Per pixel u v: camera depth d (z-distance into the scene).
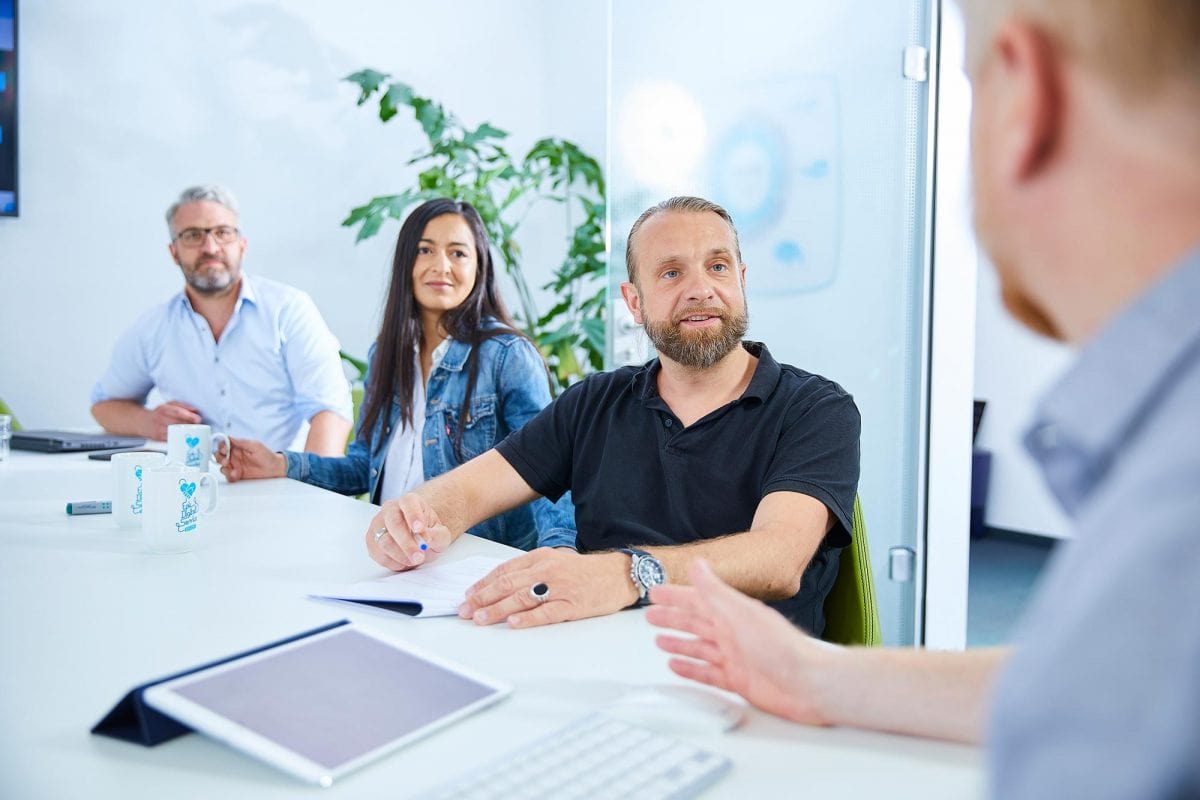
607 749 0.65
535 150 4.11
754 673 0.75
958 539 2.20
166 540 1.28
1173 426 0.27
